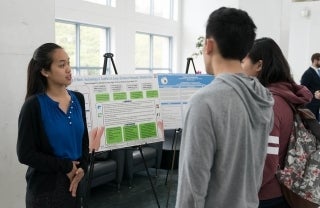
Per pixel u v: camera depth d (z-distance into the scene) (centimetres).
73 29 627
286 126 133
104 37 693
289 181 131
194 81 338
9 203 243
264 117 103
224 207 96
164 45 881
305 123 140
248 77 105
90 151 262
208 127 91
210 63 105
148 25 783
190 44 885
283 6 731
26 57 247
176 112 324
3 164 238
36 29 253
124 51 716
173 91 326
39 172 174
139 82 295
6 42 236
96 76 275
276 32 719
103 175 383
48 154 174
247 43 100
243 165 97
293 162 133
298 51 701
